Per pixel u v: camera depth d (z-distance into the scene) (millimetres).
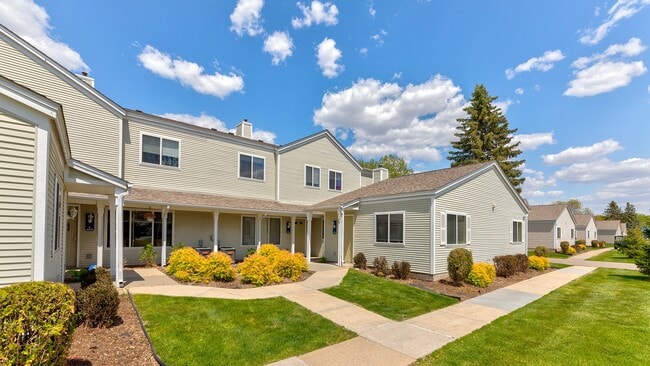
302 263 10953
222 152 15633
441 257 11898
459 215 13125
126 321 5691
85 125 11703
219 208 13336
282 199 17656
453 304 8289
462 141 33875
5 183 4402
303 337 5461
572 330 6191
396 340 5496
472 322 6695
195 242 14547
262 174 17094
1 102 4414
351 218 15219
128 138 12820
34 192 4621
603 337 5789
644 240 24031
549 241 31625
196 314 6188
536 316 7176
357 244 14594
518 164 32375
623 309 7887
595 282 12148
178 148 14172
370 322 6434
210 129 15211
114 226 8688
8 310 2906
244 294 8008
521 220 18203
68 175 7449
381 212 13617
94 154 11828
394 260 12875
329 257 16453
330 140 20312
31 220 4574
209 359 4449
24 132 4578
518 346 5297
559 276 13695
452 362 4637
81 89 11695
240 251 16078
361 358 4707
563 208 34406
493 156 32094
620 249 26562
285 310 6859
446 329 6188
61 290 3398
